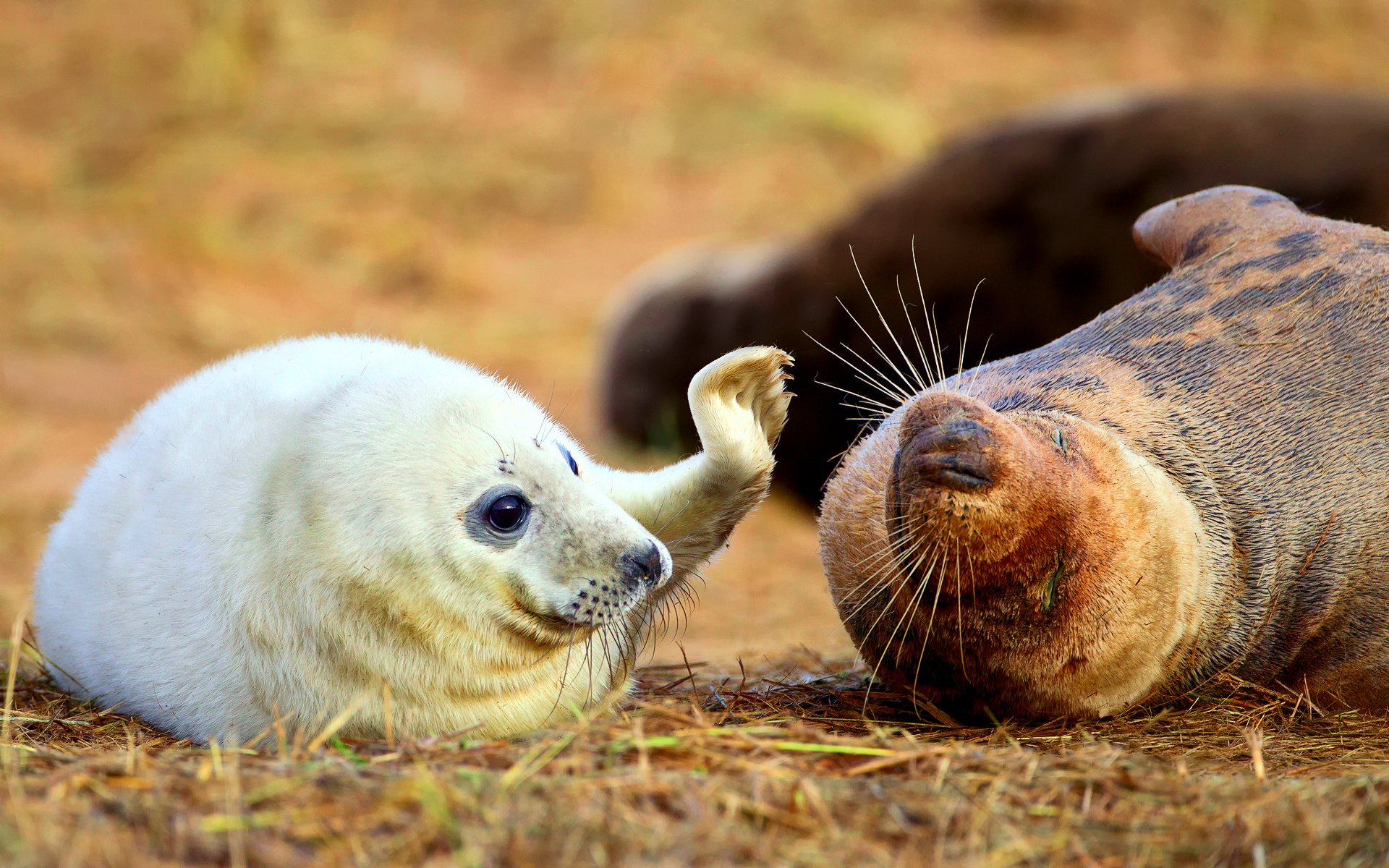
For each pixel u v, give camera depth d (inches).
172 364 1455.5
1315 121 1065.5
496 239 1893.5
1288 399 573.0
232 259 1729.8
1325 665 561.0
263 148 1971.0
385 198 1911.9
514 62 2246.6
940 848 382.6
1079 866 379.2
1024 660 506.9
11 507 1038.4
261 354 624.7
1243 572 546.9
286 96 2070.6
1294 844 389.1
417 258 1803.6
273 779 410.9
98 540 564.4
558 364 1598.2
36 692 586.6
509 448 509.4
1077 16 2431.1
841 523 560.7
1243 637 549.0
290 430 530.6
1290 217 653.3
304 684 510.0
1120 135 1106.7
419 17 2279.8
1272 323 596.4
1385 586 553.9
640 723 459.8
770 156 2089.1
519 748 449.4
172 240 1720.0
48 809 387.5
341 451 504.1
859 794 411.5
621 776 413.4
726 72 2251.5
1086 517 486.9
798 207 1985.7
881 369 1155.9
